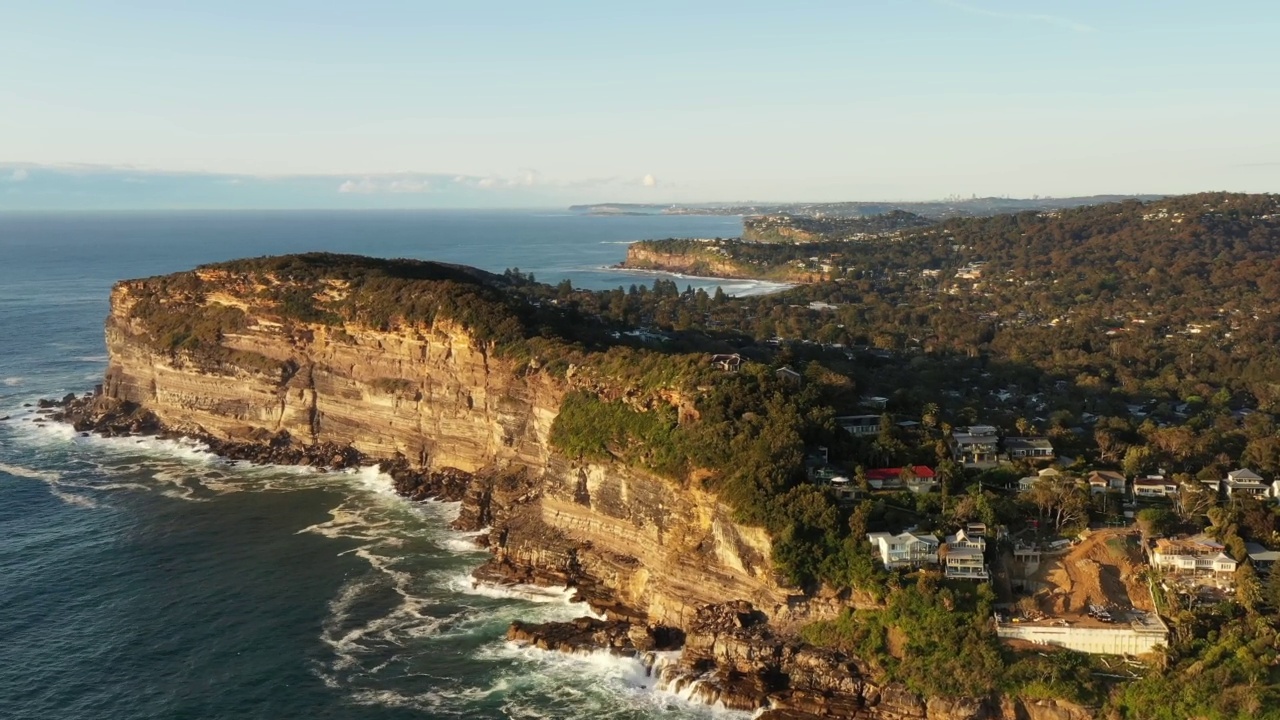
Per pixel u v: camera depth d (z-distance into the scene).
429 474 140.62
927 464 100.88
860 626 82.12
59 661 87.62
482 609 100.25
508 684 85.69
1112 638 77.31
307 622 96.44
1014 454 106.19
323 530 121.50
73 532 119.00
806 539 86.81
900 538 83.62
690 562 94.81
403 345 144.38
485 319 137.25
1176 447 109.81
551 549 108.31
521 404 129.38
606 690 84.94
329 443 151.88
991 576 83.50
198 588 103.50
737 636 85.44
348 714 80.50
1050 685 74.94
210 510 127.94
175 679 85.19
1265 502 93.62
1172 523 88.25
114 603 99.56
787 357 136.62
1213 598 80.31
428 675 87.00
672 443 102.00
